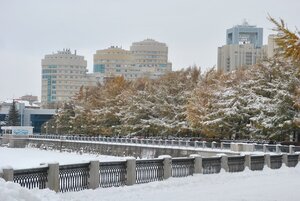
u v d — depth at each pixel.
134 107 76.81
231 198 16.02
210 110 59.66
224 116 57.06
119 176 19.41
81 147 85.38
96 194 16.50
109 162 18.80
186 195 16.86
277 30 14.62
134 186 18.88
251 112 56.06
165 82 76.00
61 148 92.31
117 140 76.00
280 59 53.81
